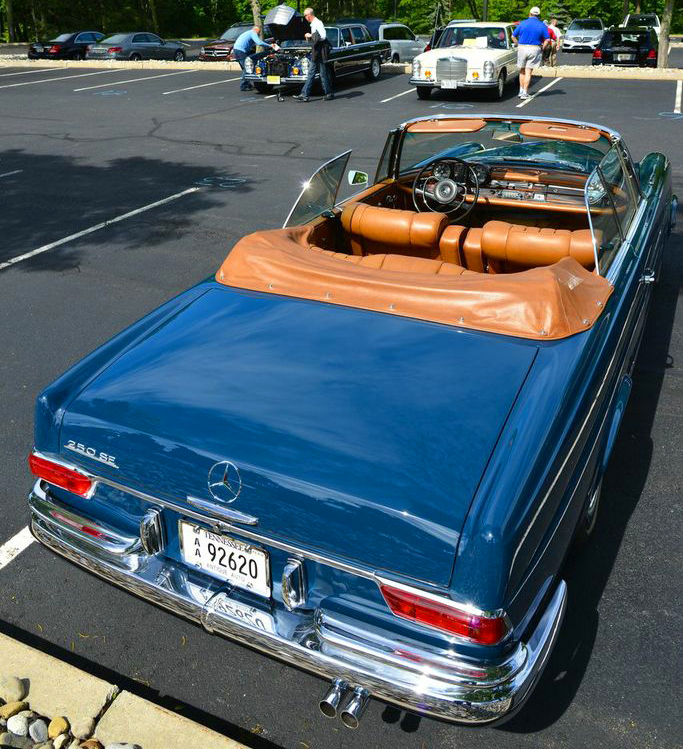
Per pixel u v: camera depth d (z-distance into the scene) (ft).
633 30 72.59
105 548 8.23
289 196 29.68
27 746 8.11
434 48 56.54
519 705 6.77
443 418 7.43
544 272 9.30
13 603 10.19
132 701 8.48
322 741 8.30
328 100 54.19
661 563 10.63
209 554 7.82
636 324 12.38
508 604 6.63
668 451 13.21
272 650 7.41
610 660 9.11
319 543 7.00
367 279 9.59
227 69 76.84
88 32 91.25
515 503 6.59
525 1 165.89
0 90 63.57
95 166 35.42
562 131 13.87
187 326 9.36
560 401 7.72
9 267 22.57
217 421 7.54
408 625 6.92
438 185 14.44
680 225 24.79
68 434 8.08
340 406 7.63
